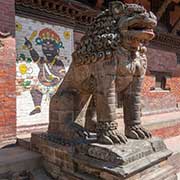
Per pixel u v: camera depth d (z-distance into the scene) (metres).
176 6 11.77
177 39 11.84
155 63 11.00
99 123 3.82
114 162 3.37
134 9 3.50
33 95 6.93
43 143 4.55
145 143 3.79
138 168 3.33
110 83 3.70
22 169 4.26
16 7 6.49
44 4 7.00
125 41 3.66
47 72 7.23
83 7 7.82
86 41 3.96
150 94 10.77
